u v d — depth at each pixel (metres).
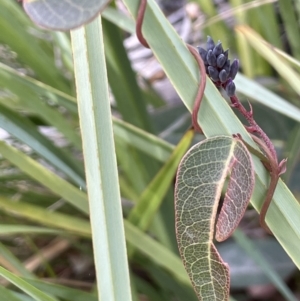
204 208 0.20
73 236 0.48
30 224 0.50
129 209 0.51
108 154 0.23
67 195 0.37
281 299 0.53
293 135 0.46
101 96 0.23
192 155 0.20
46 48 0.57
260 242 0.54
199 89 0.22
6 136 0.52
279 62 0.43
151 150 0.39
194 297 0.42
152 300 0.46
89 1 0.15
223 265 0.21
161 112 0.61
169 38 0.22
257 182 0.23
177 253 0.45
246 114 0.23
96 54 0.23
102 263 0.23
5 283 0.42
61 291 0.34
